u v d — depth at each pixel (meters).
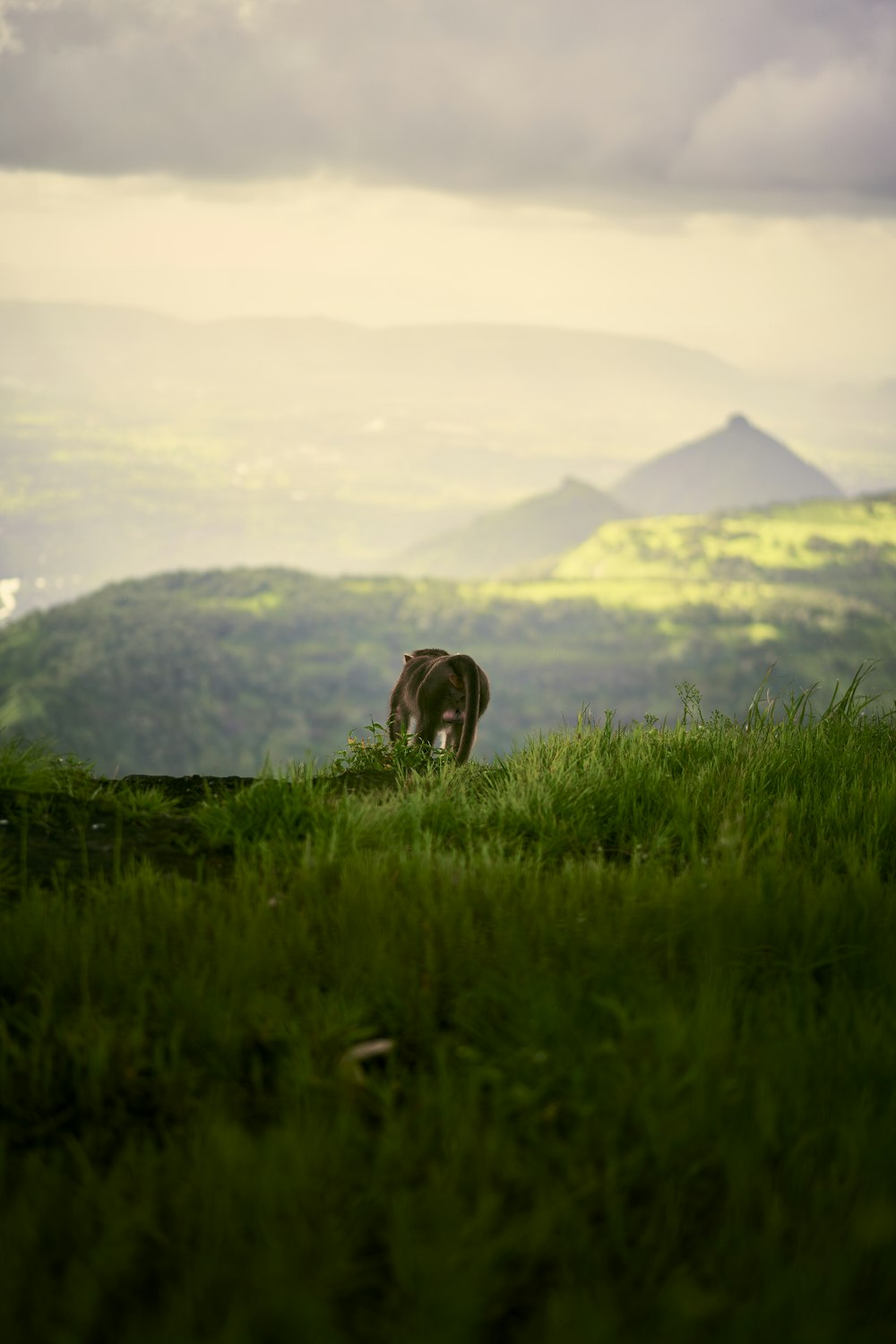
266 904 4.46
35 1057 3.28
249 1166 2.72
